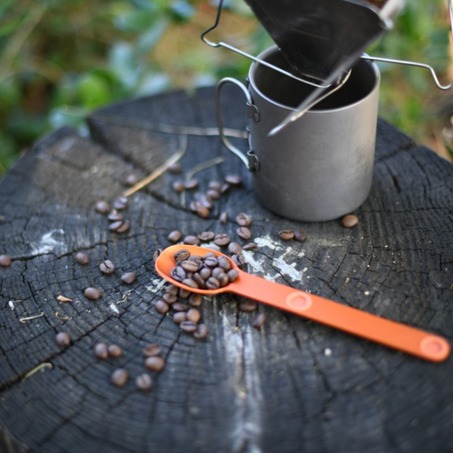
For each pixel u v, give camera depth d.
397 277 0.55
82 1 0.97
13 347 0.52
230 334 0.52
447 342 0.50
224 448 0.47
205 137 0.67
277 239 0.58
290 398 0.49
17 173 0.64
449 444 0.47
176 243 0.58
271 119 0.54
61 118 0.82
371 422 0.48
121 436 0.48
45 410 0.49
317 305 0.52
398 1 0.47
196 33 1.00
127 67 0.85
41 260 0.58
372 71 0.55
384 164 0.62
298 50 0.53
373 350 0.51
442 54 0.81
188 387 0.50
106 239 0.59
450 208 0.59
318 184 0.56
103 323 0.53
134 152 0.66
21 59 0.95
